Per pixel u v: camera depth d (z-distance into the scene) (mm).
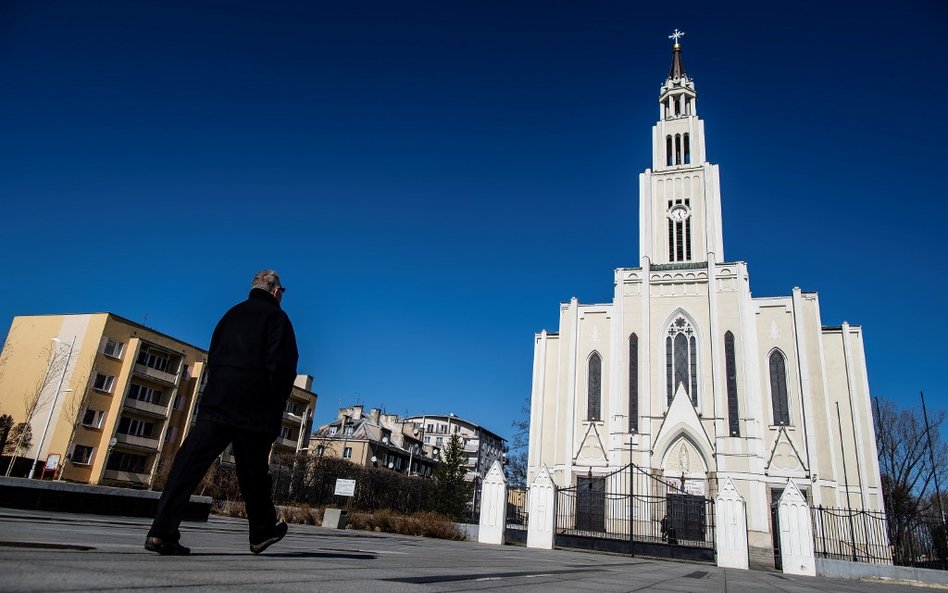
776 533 40438
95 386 48375
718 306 46656
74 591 2354
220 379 4852
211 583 3025
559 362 49594
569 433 46719
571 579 6902
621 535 37469
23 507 10266
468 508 62094
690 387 45781
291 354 5117
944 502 51344
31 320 51875
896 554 35625
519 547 22734
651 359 47156
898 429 55562
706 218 50875
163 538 4316
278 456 54375
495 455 133250
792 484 22484
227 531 10508
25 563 2945
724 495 22984
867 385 42188
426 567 5887
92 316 49969
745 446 42125
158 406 52531
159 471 49375
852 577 22531
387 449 87500
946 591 20734
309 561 5055
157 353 53750
